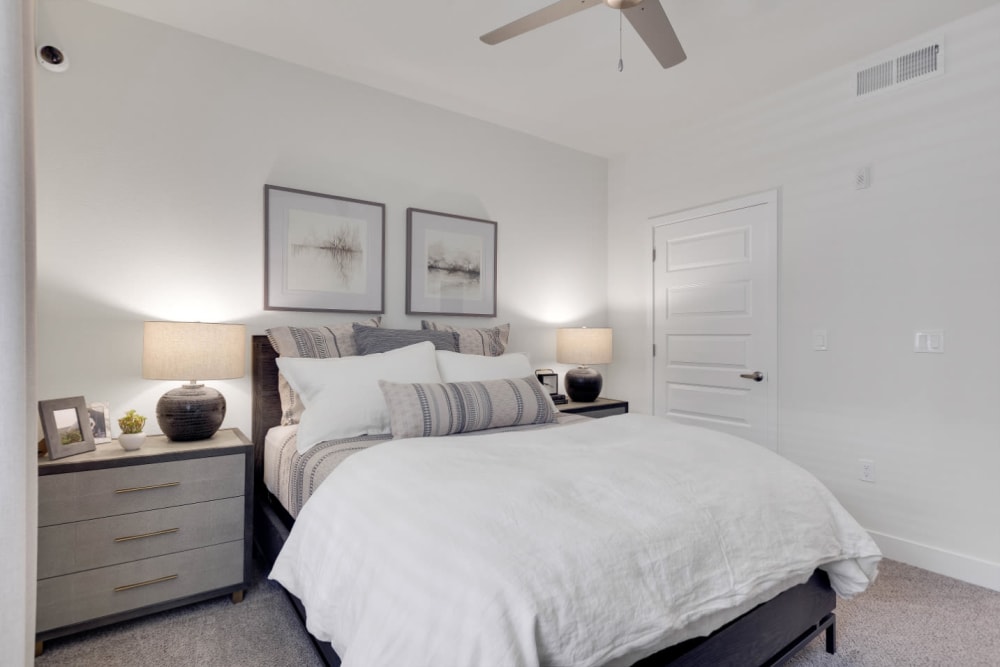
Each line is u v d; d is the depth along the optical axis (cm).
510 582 90
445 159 320
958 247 229
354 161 286
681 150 353
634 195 388
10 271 103
